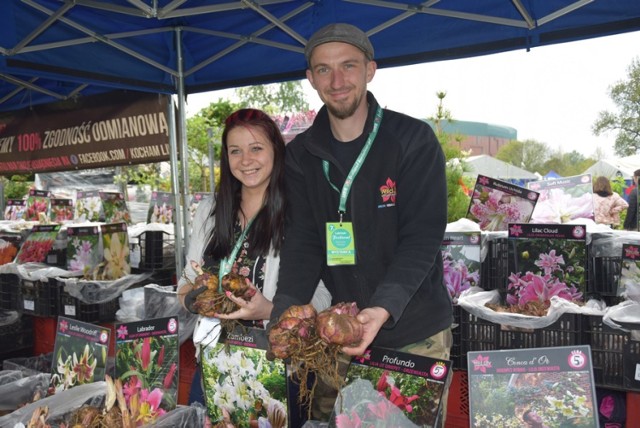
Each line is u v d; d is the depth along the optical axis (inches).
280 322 59.5
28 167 207.3
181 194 165.9
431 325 74.1
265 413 71.8
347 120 72.3
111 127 183.0
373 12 136.1
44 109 201.0
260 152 78.3
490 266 116.9
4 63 129.2
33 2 125.5
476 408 60.9
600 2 116.0
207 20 152.1
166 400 77.2
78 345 88.8
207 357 76.9
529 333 101.2
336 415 65.4
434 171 70.2
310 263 76.7
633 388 92.9
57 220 206.8
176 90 167.6
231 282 70.6
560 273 107.3
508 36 127.1
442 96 183.9
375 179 71.5
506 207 123.3
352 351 57.5
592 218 125.0
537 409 59.4
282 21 140.3
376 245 72.6
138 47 154.3
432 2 126.2
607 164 426.0
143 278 150.0
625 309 95.0
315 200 76.0
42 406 80.8
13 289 160.6
